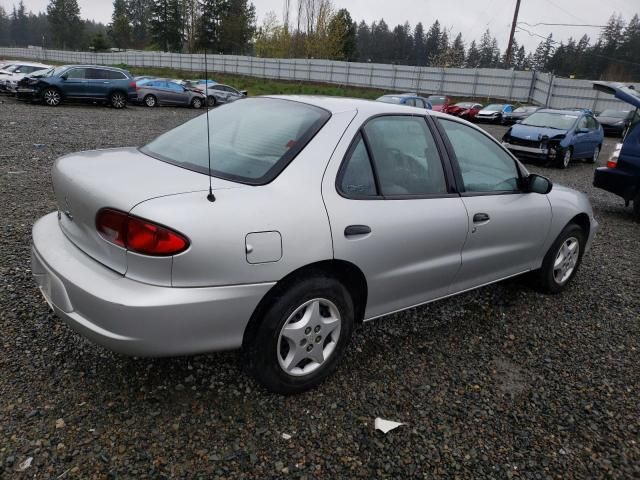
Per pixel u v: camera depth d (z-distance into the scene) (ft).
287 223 8.01
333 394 9.32
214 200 7.62
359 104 10.18
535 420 9.13
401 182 10.08
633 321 13.56
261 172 8.45
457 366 10.65
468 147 11.86
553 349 11.72
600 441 8.73
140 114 61.67
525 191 12.91
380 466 7.73
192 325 7.49
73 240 8.57
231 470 7.38
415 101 62.85
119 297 7.21
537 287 14.80
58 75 62.28
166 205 7.29
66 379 8.96
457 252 11.12
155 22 216.54
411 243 9.90
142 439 7.77
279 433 8.20
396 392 9.55
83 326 7.59
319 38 180.45
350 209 8.89
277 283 8.11
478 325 12.60
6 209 18.24
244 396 8.98
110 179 8.03
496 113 95.40
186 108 81.76
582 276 16.80
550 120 45.93
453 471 7.78
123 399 8.59
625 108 113.91
